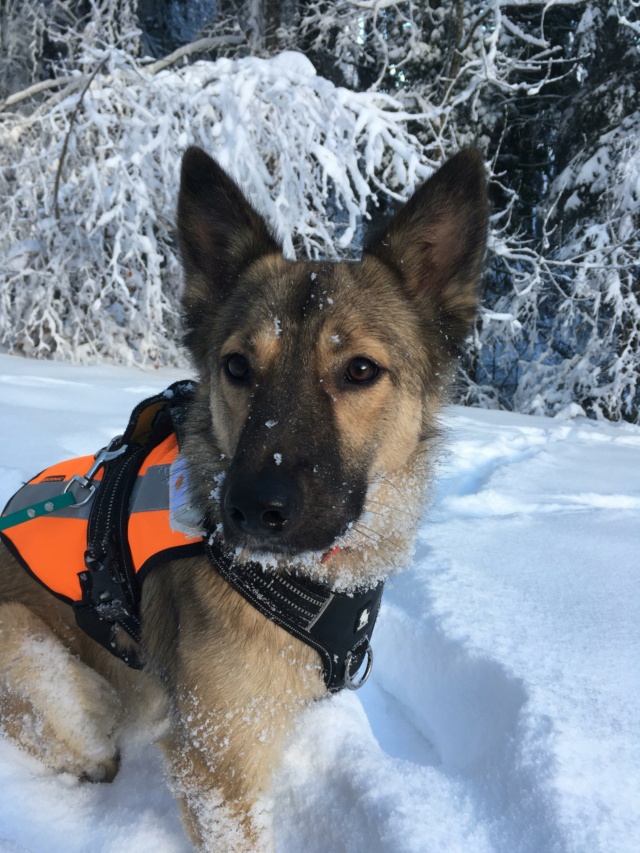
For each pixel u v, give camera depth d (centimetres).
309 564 32
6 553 42
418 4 211
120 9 198
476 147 39
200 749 32
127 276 157
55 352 154
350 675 38
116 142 149
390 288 39
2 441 76
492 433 112
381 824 32
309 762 38
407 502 38
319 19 207
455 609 47
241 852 32
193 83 145
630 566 55
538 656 40
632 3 177
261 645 32
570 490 80
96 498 38
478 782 34
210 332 39
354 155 144
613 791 30
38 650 38
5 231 155
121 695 40
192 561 34
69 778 39
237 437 33
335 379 34
